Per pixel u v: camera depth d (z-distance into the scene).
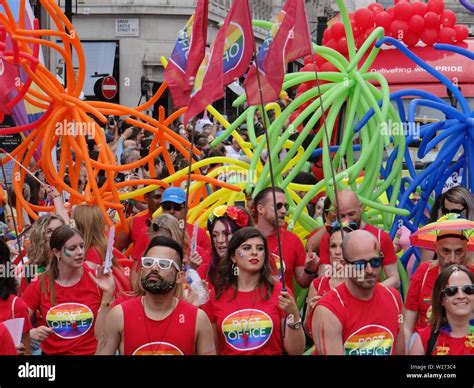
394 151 12.45
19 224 12.21
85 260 9.88
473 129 12.44
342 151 12.16
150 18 38.78
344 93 12.44
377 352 7.86
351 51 12.80
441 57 19.12
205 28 10.02
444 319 8.04
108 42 38.66
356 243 7.74
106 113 12.59
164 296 7.64
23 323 7.71
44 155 12.03
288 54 9.99
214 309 8.34
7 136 14.20
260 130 18.83
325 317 7.85
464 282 7.90
